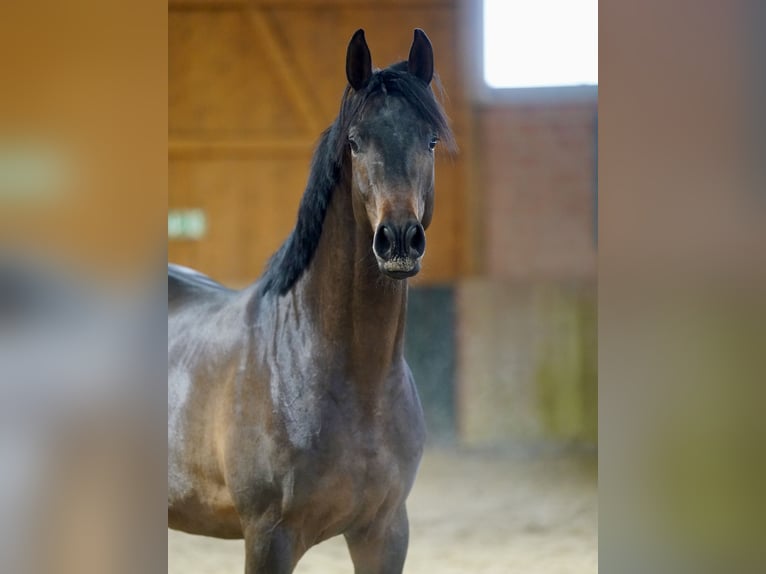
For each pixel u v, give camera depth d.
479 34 6.85
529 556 3.93
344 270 1.91
